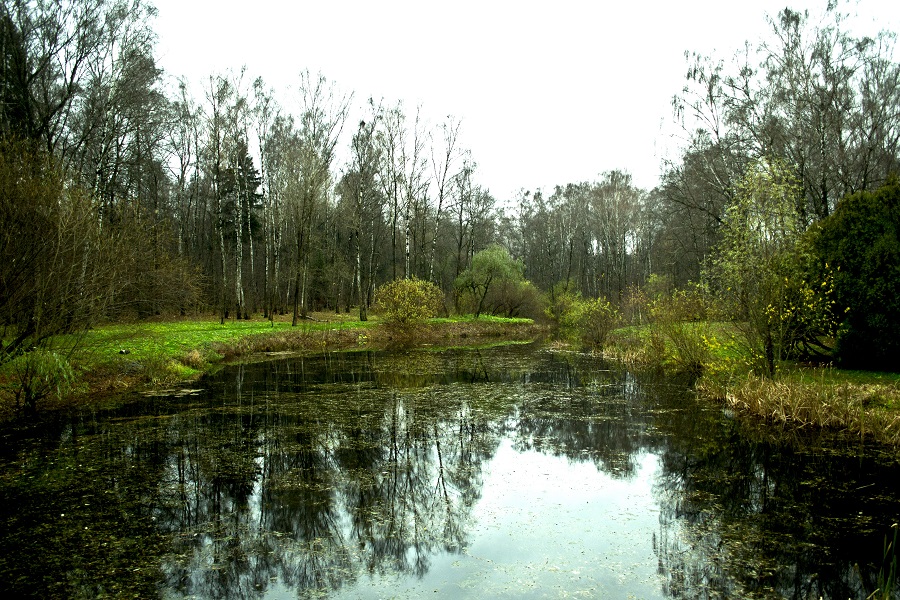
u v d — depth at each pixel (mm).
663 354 17375
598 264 60688
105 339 12961
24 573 4742
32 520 5887
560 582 4609
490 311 40688
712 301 13289
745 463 7926
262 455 8258
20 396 11031
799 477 7316
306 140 29094
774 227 10953
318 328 26906
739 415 10930
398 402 12234
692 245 28141
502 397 12844
